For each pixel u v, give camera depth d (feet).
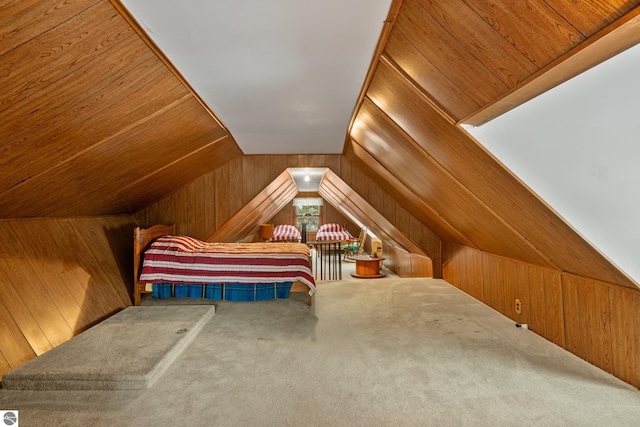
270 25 5.32
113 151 8.48
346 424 5.95
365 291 15.56
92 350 8.41
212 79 7.34
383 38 5.75
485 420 6.03
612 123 6.10
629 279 6.98
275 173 16.39
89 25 4.61
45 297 9.16
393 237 20.94
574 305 8.78
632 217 6.48
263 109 9.50
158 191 14.58
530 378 7.54
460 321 11.40
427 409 6.38
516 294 11.33
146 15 4.92
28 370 7.26
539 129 6.43
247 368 8.10
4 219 8.98
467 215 11.02
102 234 13.23
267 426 5.91
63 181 8.60
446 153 8.14
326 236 29.32
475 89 5.49
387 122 9.07
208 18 5.06
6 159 6.42
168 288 13.28
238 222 18.95
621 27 3.25
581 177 6.49
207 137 11.27
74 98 5.83
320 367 8.13
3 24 3.94
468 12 4.21
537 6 3.56
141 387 7.16
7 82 4.76
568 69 4.20
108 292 11.84
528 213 7.73
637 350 7.11
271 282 13.23
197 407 6.49
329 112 9.95
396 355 8.77
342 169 16.78
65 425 5.95
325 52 6.27
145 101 7.11
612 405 6.47
